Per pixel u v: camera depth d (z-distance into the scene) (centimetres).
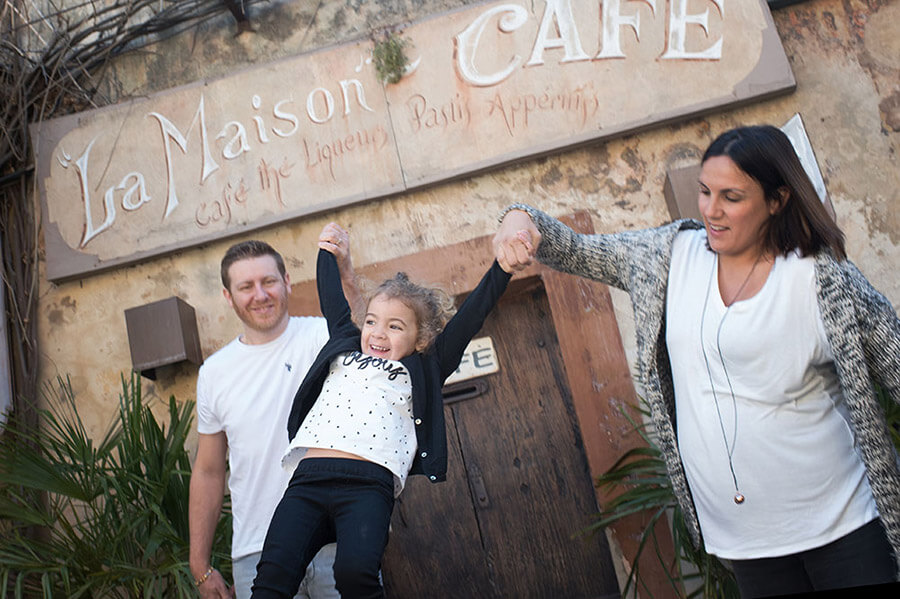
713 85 412
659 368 239
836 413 222
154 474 372
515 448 430
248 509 302
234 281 313
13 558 352
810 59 422
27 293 448
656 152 421
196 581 310
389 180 425
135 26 470
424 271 421
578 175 424
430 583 422
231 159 439
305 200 429
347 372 254
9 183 461
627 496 354
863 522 212
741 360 220
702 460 226
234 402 310
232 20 467
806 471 215
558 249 253
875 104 413
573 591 414
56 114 471
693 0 421
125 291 442
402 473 241
